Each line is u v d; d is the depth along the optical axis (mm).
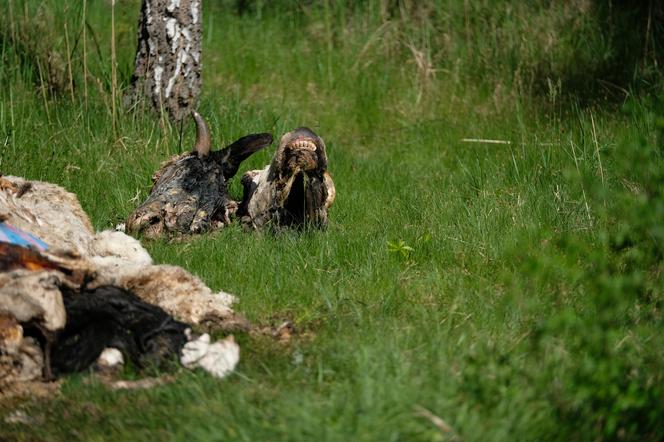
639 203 10828
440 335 10375
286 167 14305
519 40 23422
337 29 25062
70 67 19234
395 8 25484
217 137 18969
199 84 19469
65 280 10094
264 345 10898
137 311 10289
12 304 9609
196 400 9102
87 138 18203
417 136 21391
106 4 25281
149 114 19000
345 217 16172
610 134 18672
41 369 9805
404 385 8750
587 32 23578
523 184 16609
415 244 14188
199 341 10180
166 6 18875
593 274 10258
